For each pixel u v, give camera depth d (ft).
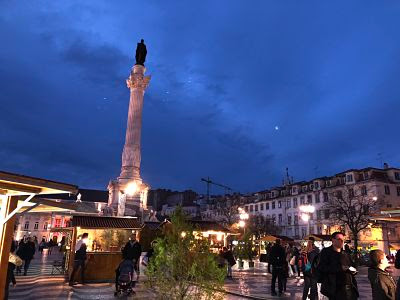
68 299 36.65
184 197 342.23
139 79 140.05
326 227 188.14
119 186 125.29
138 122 135.44
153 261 25.89
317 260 20.11
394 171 176.76
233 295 42.75
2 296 21.16
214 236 86.07
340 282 17.87
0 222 22.34
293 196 219.00
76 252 48.01
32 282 49.73
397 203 170.09
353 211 146.00
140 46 147.23
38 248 142.51
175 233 26.11
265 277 64.90
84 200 265.13
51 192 22.21
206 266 24.27
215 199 299.17
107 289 43.78
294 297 41.09
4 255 21.63
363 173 178.40
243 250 90.94
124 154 131.64
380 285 17.47
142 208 125.90
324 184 200.34
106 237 60.23
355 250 119.34
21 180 19.94
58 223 216.33
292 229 214.69
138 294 38.58
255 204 252.42
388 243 143.43
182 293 24.09
